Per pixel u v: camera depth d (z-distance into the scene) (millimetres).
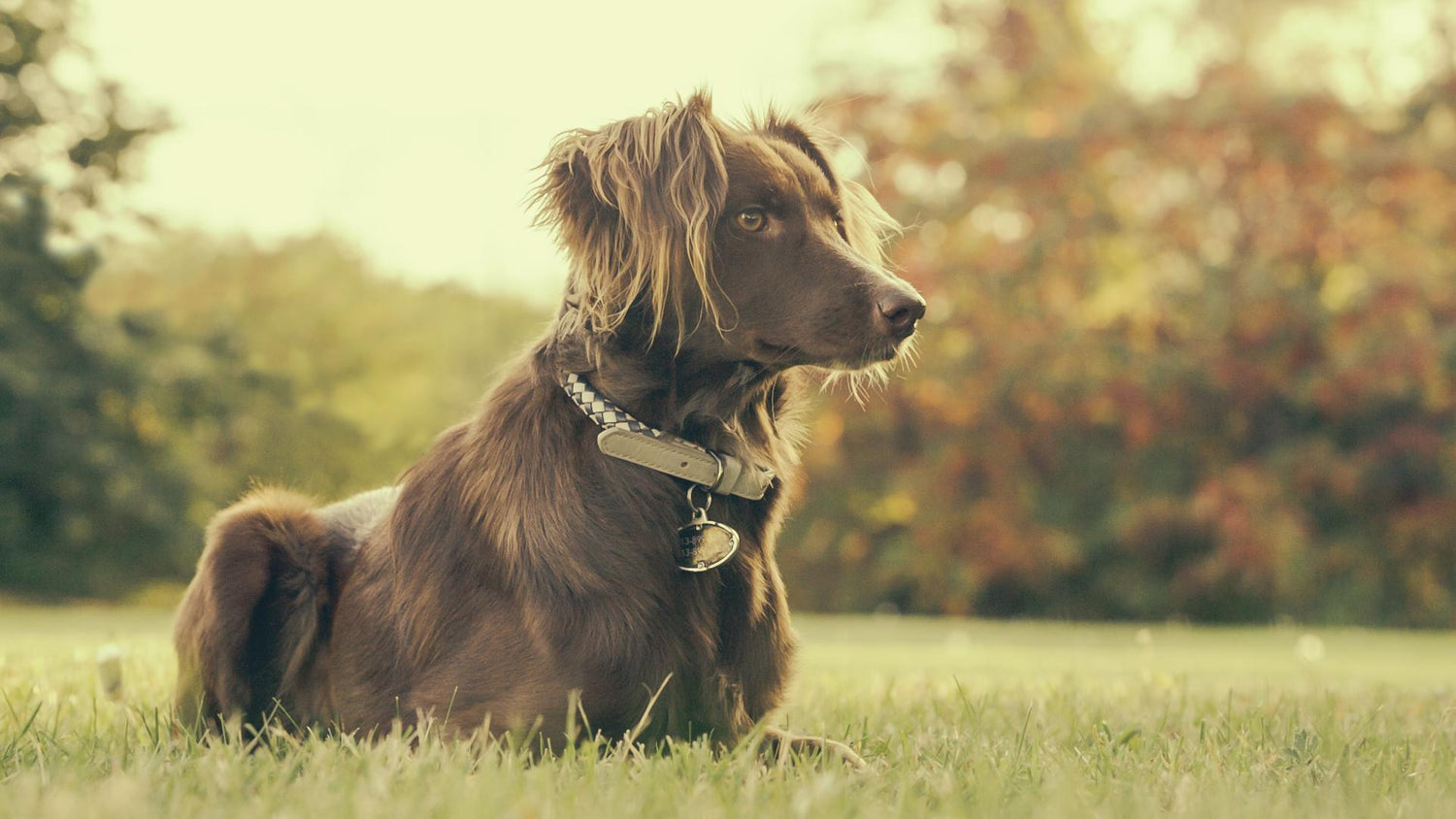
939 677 6578
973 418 21250
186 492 21812
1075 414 21000
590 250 3338
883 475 22391
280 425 23578
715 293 3369
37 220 20578
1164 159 21219
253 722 3738
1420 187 20547
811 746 3250
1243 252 21031
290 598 3746
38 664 5660
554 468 3230
